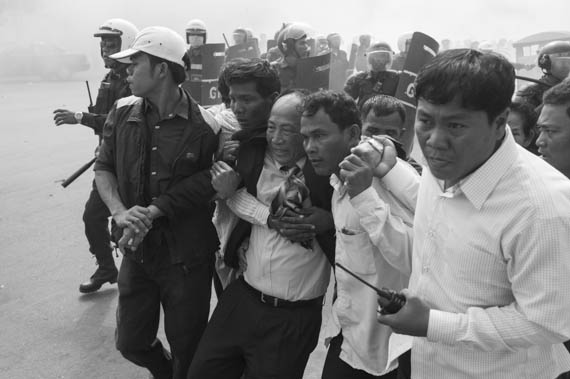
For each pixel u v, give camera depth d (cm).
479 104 101
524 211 107
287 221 176
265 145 192
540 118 193
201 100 541
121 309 226
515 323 110
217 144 210
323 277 192
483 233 113
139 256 211
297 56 514
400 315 117
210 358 193
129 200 209
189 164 202
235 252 201
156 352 236
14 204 532
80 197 559
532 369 122
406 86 414
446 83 101
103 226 344
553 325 106
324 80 454
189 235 208
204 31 539
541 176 110
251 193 192
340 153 163
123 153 205
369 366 170
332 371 179
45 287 360
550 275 105
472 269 116
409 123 416
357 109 165
